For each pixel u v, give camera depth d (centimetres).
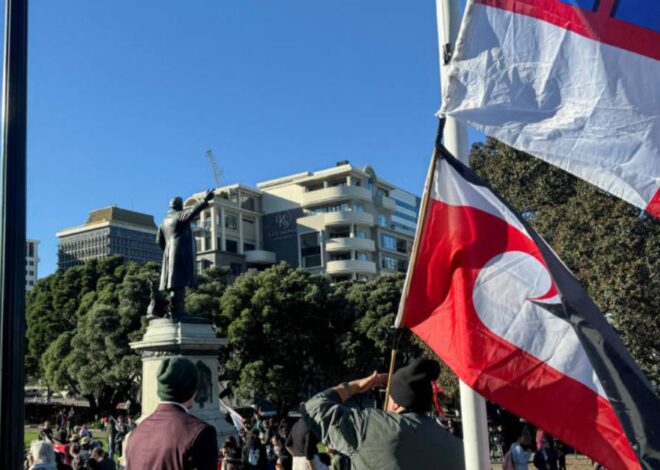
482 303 382
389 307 3519
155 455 314
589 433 344
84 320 3728
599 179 361
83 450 1286
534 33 375
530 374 362
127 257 10700
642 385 330
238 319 3397
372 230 8100
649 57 357
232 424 1619
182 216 1609
